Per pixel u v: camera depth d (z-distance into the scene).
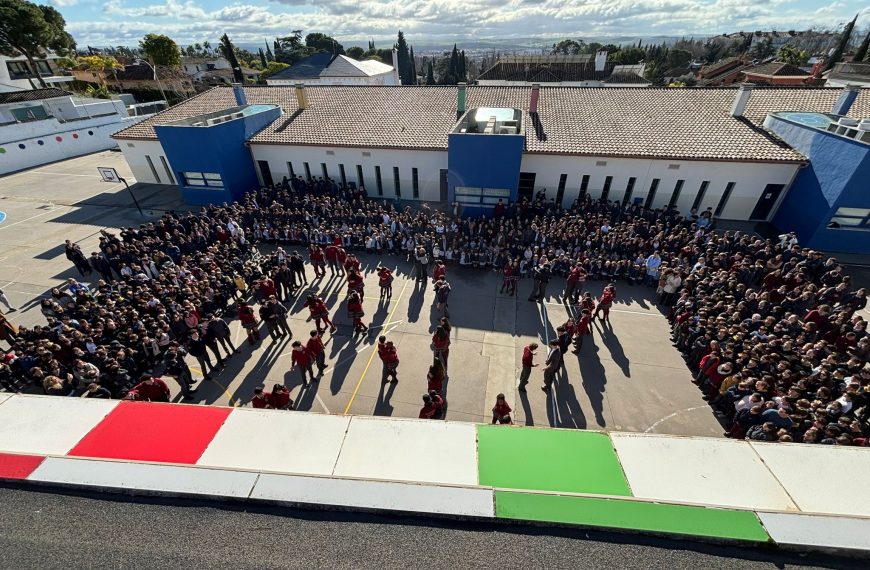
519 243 17.67
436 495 4.57
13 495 4.83
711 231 17.41
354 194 22.84
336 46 104.75
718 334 10.93
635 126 21.89
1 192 27.34
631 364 12.45
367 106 26.55
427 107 25.70
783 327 11.48
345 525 4.45
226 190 23.95
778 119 20.28
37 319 14.73
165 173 28.08
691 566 4.08
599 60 49.44
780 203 20.17
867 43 50.75
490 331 14.02
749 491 4.64
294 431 5.38
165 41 50.19
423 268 16.55
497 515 4.39
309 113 26.50
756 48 99.38
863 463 4.96
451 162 20.72
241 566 4.14
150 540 4.37
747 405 9.06
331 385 11.78
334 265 17.20
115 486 4.73
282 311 13.12
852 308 12.44
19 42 41.62
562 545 4.26
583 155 20.52
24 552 4.30
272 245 20.02
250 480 4.73
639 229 17.66
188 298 13.09
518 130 21.84
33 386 10.80
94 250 19.62
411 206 24.17
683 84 69.81
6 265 18.33
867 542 4.11
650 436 5.38
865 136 16.36
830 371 9.52
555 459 5.04
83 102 40.09
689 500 4.54
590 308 12.66
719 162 19.56
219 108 27.98
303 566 4.12
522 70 52.47
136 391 9.26
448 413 10.84
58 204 25.38
